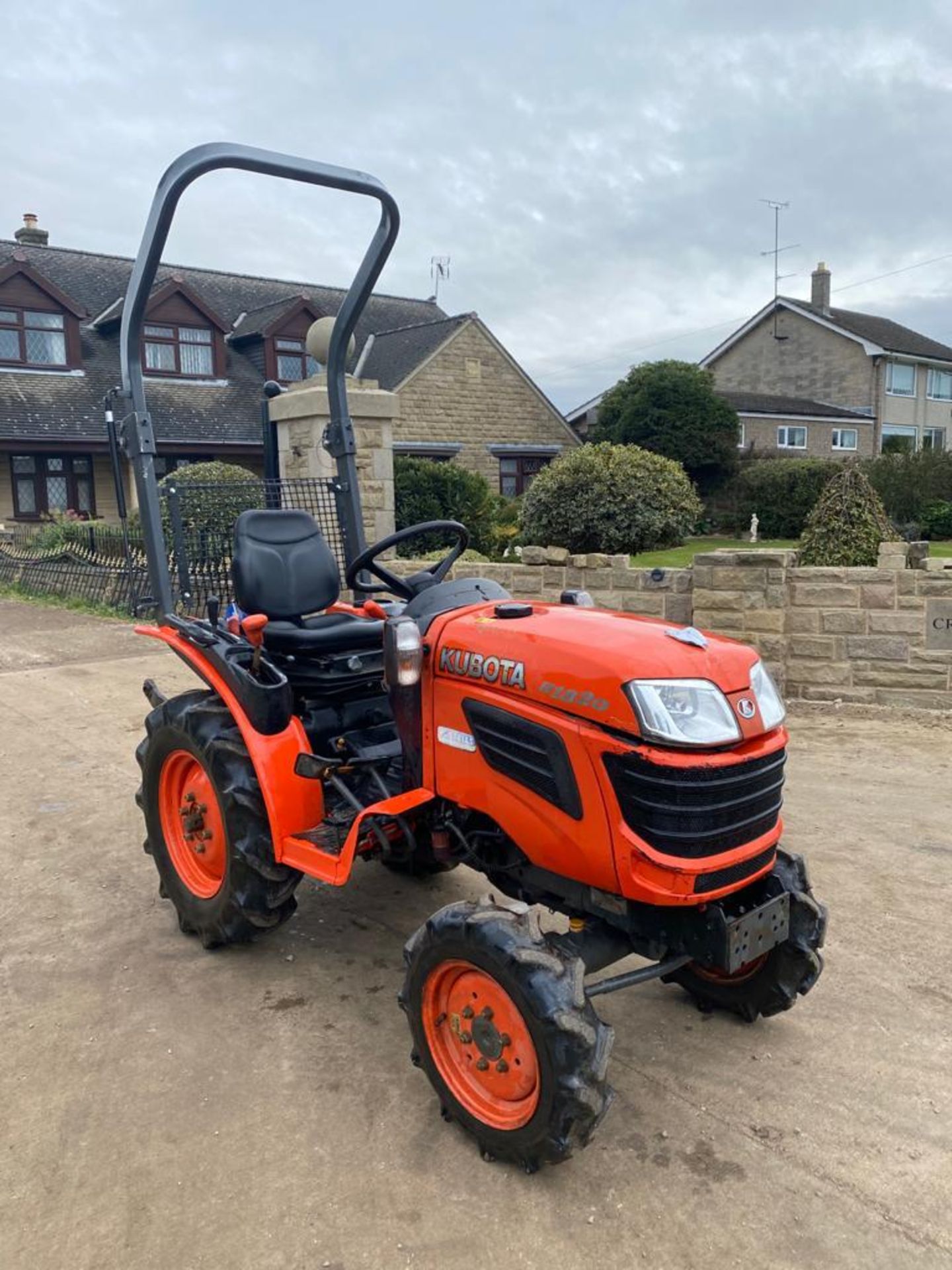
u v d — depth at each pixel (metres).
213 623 3.68
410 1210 2.27
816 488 22.95
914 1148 2.46
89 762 5.76
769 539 23.30
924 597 6.24
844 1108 2.62
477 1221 2.23
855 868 4.09
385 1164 2.42
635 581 6.98
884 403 33.59
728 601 6.62
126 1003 3.18
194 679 7.86
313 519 3.98
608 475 11.66
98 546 13.05
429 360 22.25
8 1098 2.70
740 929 2.47
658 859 2.29
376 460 9.61
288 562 3.75
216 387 21.47
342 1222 2.23
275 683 3.30
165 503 5.80
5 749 6.02
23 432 18.17
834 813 4.70
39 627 10.48
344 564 4.36
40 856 4.41
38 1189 2.35
